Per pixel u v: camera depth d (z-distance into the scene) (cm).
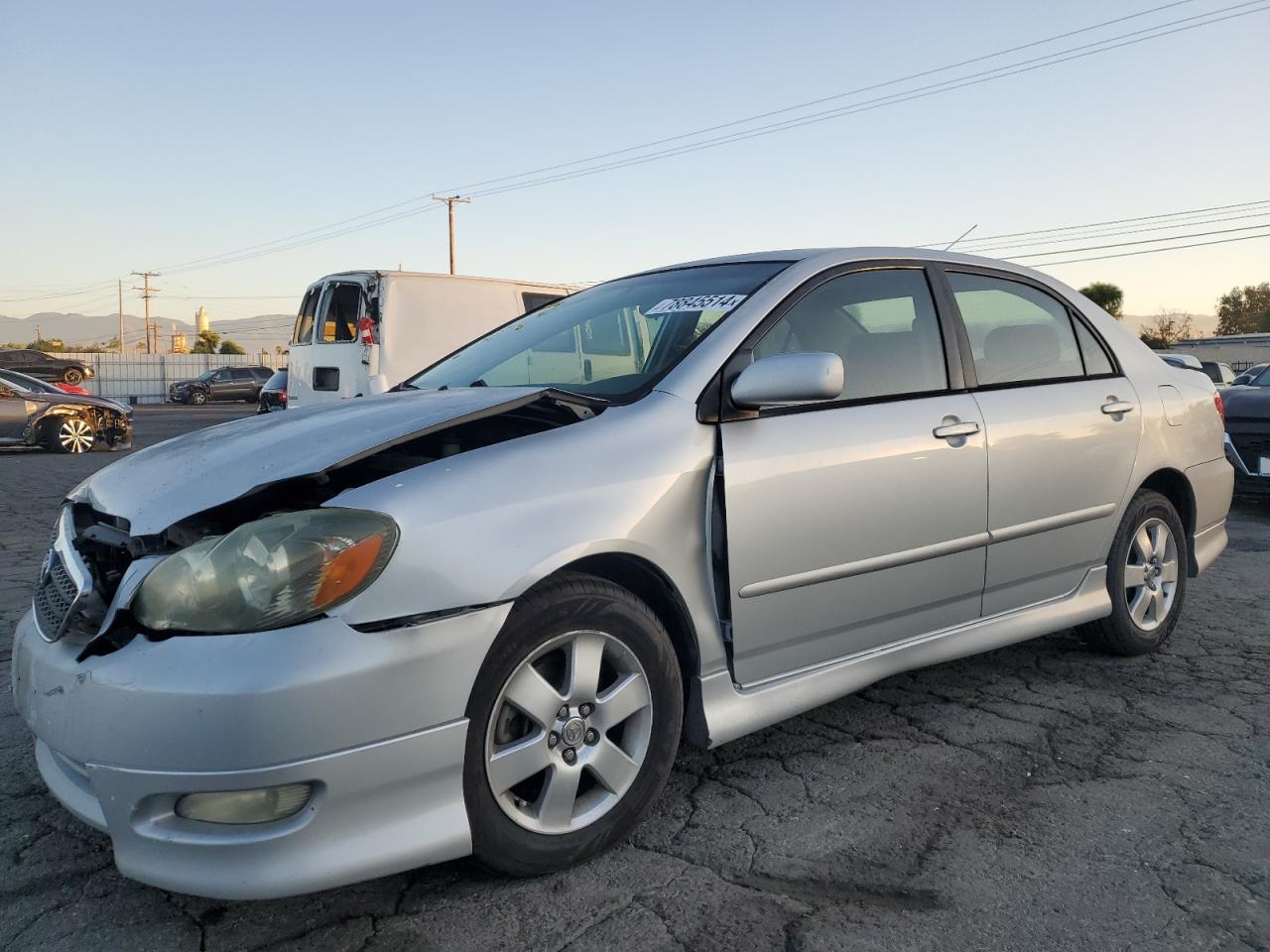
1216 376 1059
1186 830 262
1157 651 421
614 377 294
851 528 291
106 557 236
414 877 243
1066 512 361
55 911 229
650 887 236
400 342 1066
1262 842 255
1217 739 324
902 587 311
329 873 204
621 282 376
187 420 2570
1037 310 380
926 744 321
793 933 216
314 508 220
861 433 297
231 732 195
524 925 221
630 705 249
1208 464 433
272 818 202
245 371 4162
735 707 275
